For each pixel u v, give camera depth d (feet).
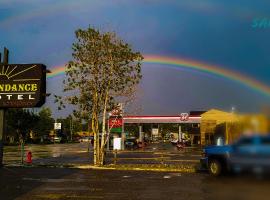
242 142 64.64
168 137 502.79
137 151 183.73
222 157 67.51
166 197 46.03
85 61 96.12
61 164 98.68
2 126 94.17
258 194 46.98
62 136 398.42
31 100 93.20
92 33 95.76
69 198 45.80
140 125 276.00
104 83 97.25
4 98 94.07
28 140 324.19
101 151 96.02
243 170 63.87
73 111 97.50
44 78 95.71
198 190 51.47
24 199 45.16
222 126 91.50
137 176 70.38
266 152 61.82
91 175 72.49
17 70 94.38
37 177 68.90
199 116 249.96
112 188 54.24
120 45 96.78
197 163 102.27
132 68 98.37
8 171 80.89
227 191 49.70
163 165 93.25
